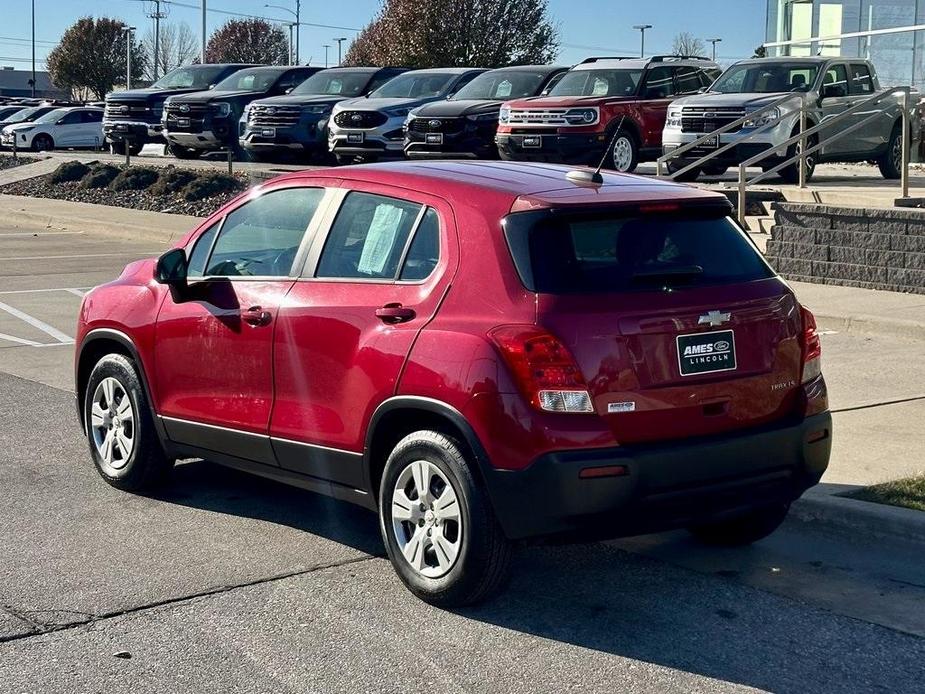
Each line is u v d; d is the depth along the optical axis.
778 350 5.53
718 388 5.31
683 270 5.39
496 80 22.86
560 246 5.25
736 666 4.88
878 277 13.11
